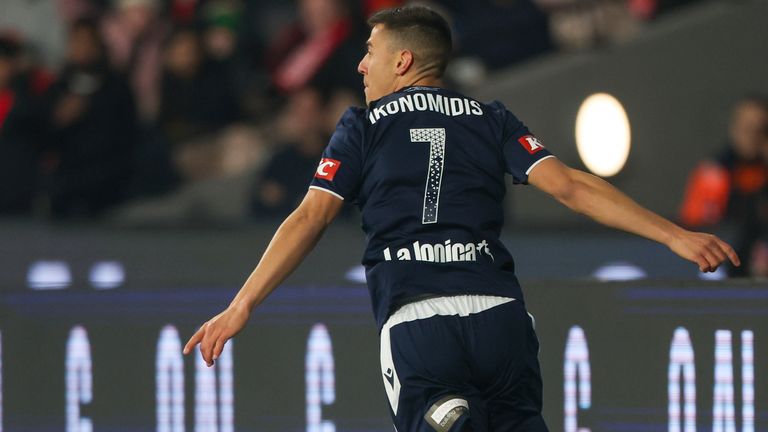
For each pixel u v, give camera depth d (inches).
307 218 580.4
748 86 1443.2
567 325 698.2
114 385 749.9
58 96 1305.4
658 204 1400.1
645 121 1424.7
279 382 729.6
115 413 749.3
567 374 697.6
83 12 1588.3
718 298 681.6
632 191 1405.0
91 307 751.7
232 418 735.1
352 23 1362.0
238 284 743.1
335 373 724.7
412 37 610.2
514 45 1462.8
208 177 1369.3
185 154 1368.1
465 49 1444.4
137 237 1131.3
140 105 1476.4
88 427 752.3
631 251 1061.8
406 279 580.1
